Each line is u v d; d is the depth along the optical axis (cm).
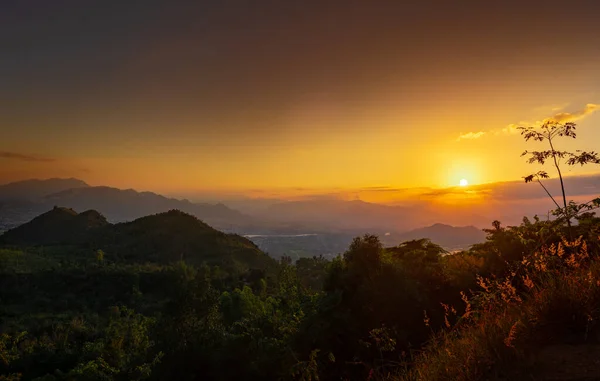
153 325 859
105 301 6888
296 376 520
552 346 295
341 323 545
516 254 594
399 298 566
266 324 684
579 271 361
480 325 337
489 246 650
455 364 302
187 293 814
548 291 339
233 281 4809
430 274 635
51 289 7481
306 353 535
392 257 674
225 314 835
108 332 2588
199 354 670
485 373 280
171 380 659
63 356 3303
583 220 477
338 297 572
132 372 888
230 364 619
